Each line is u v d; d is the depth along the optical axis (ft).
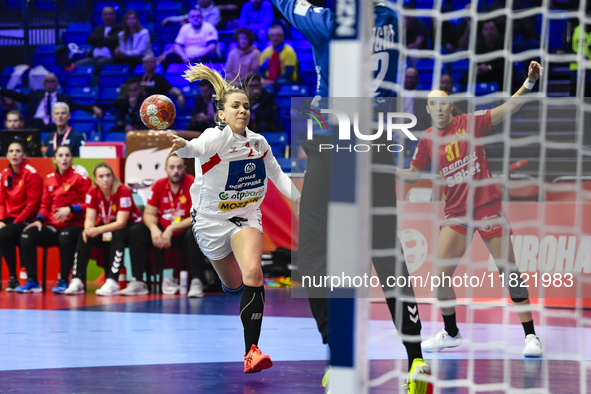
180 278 41.75
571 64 52.31
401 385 16.81
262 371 19.35
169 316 31.60
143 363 20.58
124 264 43.16
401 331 16.15
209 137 18.45
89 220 40.52
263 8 68.85
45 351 22.67
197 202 19.67
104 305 35.32
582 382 17.39
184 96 64.34
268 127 55.21
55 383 17.52
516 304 22.53
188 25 66.80
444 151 22.90
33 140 45.27
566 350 22.91
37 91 61.57
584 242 33.17
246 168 19.02
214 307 34.86
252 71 61.11
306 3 16.78
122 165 43.57
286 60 61.87
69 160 42.19
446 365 20.18
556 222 33.32
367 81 9.45
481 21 53.57
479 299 33.58
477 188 23.09
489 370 19.40
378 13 16.80
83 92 65.41
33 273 41.42
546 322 29.50
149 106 18.28
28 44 76.13
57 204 41.81
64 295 39.68
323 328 16.49
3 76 70.28
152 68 59.31
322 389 16.94
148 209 40.50
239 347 23.70
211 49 66.28
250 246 18.99
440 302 22.50
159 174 42.88
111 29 69.77
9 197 42.60
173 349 23.18
